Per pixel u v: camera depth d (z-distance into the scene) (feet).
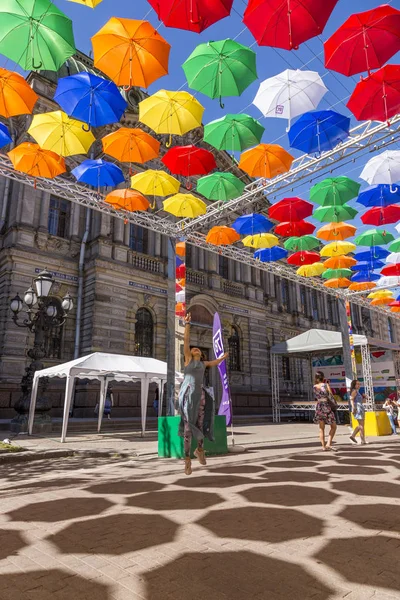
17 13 17.44
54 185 32.94
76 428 53.57
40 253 66.90
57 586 8.61
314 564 9.67
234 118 25.98
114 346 69.41
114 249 73.31
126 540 11.41
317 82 23.36
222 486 18.51
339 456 28.43
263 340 99.76
